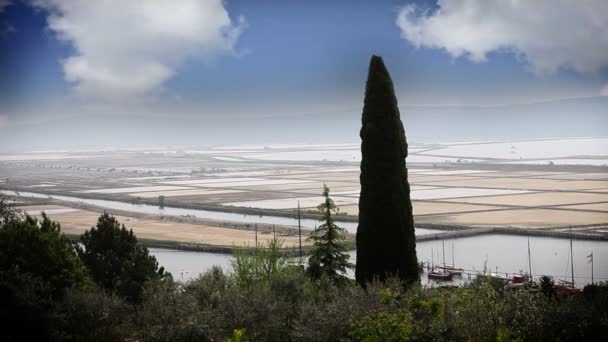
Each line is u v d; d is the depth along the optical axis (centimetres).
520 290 4131
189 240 13875
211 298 4497
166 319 4053
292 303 4522
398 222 5091
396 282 4544
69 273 4972
